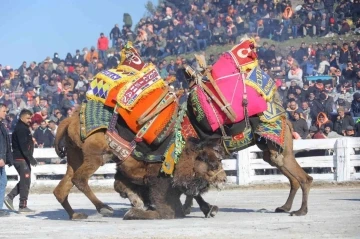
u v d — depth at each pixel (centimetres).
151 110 1246
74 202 1720
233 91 1242
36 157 2234
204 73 1262
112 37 3881
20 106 3155
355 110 2455
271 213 1345
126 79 1262
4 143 1397
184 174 1226
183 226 1143
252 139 1276
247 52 1280
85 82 3058
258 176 2116
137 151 1252
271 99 1272
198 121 1241
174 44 3525
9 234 1102
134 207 1284
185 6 3759
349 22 3444
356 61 2967
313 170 2206
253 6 3522
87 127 1238
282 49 3256
